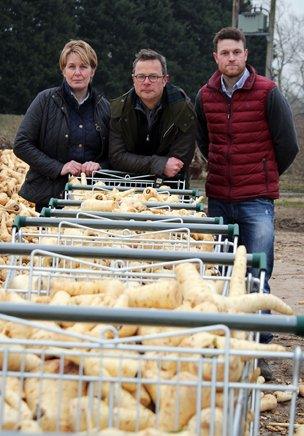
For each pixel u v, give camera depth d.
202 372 2.93
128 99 8.04
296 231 22.44
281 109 7.82
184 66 65.12
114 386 3.04
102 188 7.70
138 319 3.04
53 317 3.06
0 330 3.31
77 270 4.47
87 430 2.93
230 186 8.02
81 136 8.38
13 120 42.62
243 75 7.89
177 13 67.94
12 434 2.33
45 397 3.05
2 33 55.56
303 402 6.71
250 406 3.55
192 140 8.06
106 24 61.31
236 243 5.54
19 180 14.57
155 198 7.72
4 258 7.46
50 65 57.03
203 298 3.51
